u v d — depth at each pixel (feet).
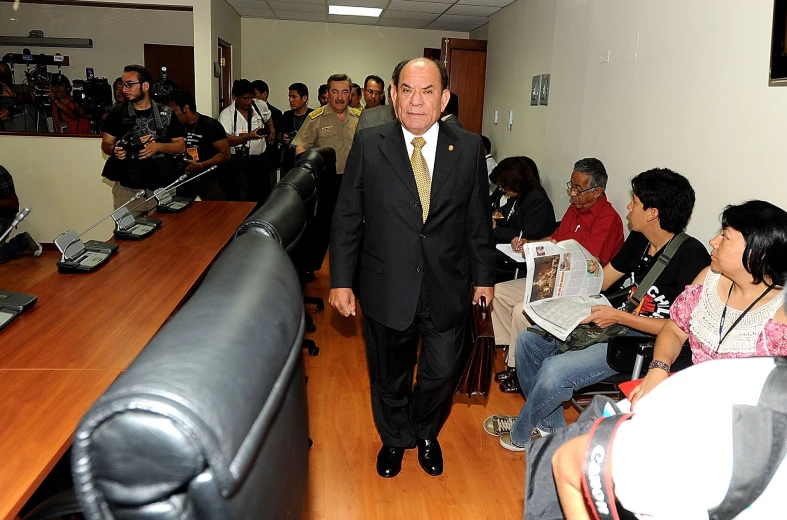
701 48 8.47
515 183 12.35
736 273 5.21
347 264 6.60
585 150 12.41
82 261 6.66
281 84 27.20
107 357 4.28
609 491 2.23
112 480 1.39
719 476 2.06
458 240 6.48
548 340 7.91
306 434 2.39
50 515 3.33
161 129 11.91
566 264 7.65
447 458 7.82
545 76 15.34
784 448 2.02
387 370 6.93
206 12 18.63
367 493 7.04
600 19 11.73
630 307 7.57
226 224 9.41
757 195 7.32
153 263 6.94
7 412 3.45
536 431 8.31
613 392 9.20
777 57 6.78
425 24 25.27
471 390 7.16
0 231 10.41
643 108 10.08
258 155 19.11
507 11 19.62
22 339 4.58
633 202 7.61
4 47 19.77
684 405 2.27
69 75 20.11
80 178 17.52
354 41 27.04
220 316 1.71
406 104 5.98
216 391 1.44
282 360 1.83
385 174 6.24
